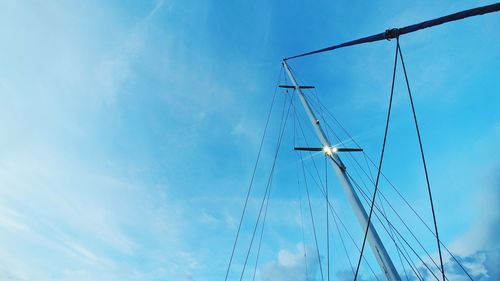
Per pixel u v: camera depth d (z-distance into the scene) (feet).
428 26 16.14
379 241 27.50
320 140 42.16
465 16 14.17
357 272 22.26
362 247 22.39
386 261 25.82
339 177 35.81
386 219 36.01
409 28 17.54
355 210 31.14
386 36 18.76
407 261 34.30
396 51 20.08
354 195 32.50
